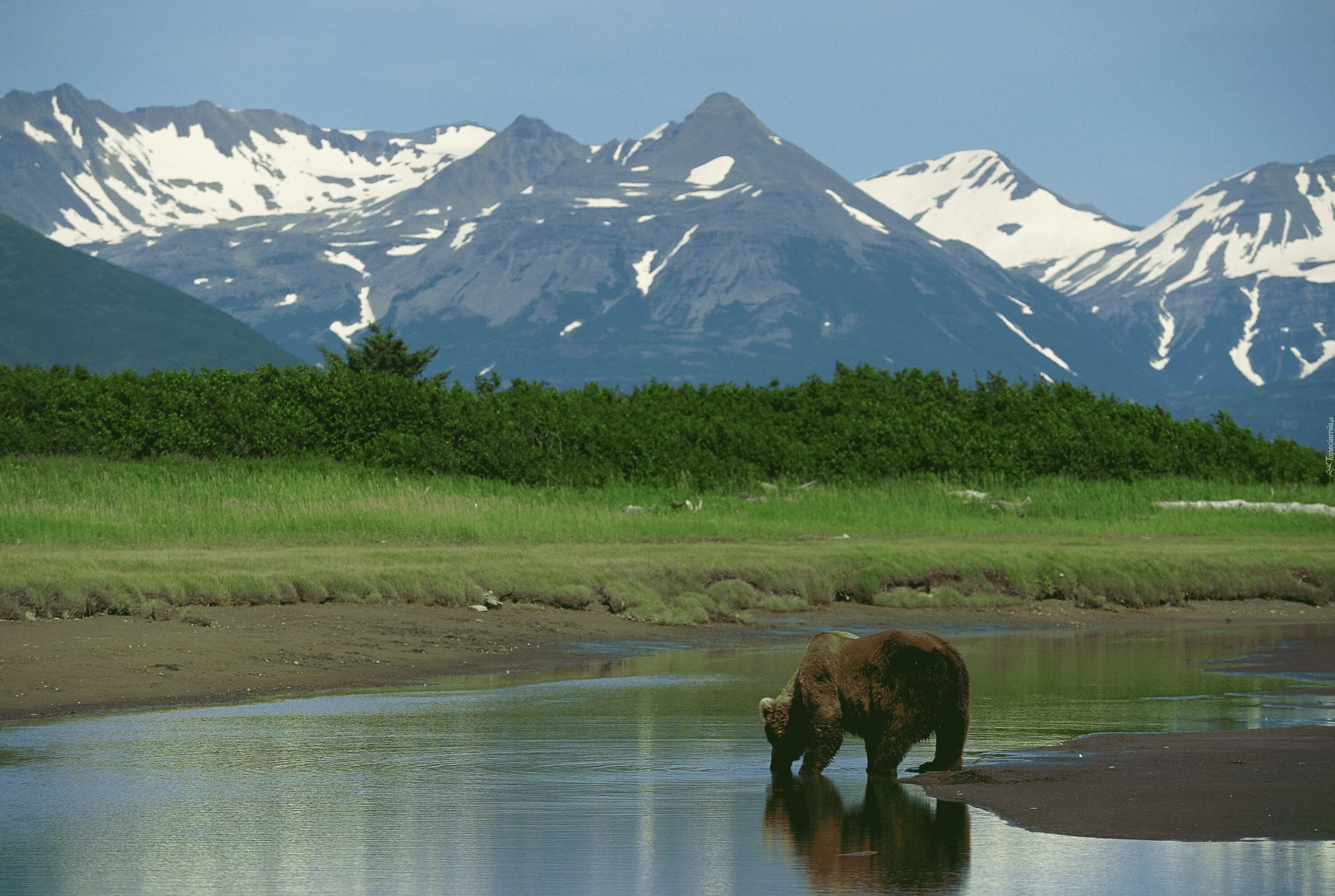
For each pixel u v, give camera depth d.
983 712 57.75
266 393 180.00
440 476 164.38
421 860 33.88
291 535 115.06
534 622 84.94
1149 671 71.81
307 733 51.66
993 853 34.44
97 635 68.56
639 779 43.28
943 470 183.25
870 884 31.91
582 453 177.00
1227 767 44.25
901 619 97.25
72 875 32.50
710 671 70.94
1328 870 32.62
